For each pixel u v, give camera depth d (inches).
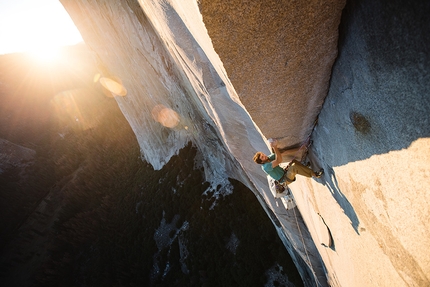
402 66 41.8
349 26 54.4
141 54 636.7
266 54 62.7
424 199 49.1
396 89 45.8
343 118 73.4
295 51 62.1
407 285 69.4
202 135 824.9
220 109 203.3
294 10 52.9
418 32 35.4
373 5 43.5
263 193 334.3
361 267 105.0
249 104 77.7
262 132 96.9
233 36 56.3
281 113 86.2
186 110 747.4
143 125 1234.6
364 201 78.6
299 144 115.5
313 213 171.0
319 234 177.5
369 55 50.4
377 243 80.9
